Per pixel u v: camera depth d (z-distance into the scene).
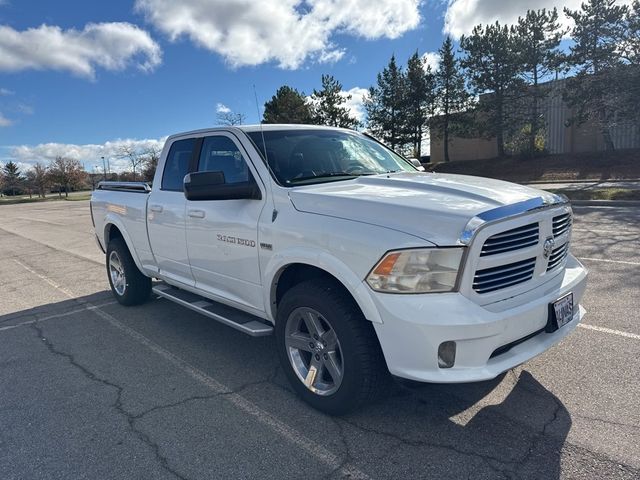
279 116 38.50
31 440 3.14
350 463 2.78
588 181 24.33
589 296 5.43
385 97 38.53
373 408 3.36
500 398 3.42
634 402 3.28
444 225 2.70
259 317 3.98
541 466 2.68
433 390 3.57
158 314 5.80
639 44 22.38
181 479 2.70
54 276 8.52
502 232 2.79
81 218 23.02
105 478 2.73
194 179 3.55
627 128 31.89
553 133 35.94
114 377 4.07
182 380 3.96
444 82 36.81
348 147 4.48
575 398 3.36
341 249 2.96
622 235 9.10
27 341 5.07
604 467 2.64
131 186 5.59
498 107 33.50
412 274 2.69
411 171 4.49
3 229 19.41
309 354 3.50
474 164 36.09
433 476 2.64
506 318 2.74
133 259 5.73
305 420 3.26
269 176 3.65
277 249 3.41
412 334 2.68
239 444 3.01
